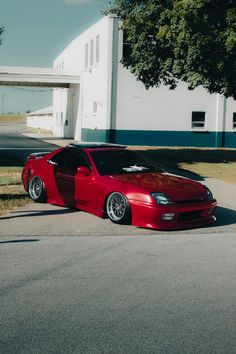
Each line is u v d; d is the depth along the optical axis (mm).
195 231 8086
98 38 30203
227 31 16250
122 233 7766
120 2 20203
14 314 4344
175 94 29766
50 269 5758
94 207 8836
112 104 28750
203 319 4289
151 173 9062
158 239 7430
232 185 13672
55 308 4504
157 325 4137
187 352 3619
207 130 30547
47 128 57031
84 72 33438
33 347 3674
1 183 12461
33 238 7332
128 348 3672
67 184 9375
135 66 20562
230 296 4914
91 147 9547
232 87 17375
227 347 3721
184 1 16391
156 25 18328
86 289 5059
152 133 29609
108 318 4277
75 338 3848
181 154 23812
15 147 26625
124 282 5312
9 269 5734
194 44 16578
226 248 6953
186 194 8172
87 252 6582
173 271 5770
